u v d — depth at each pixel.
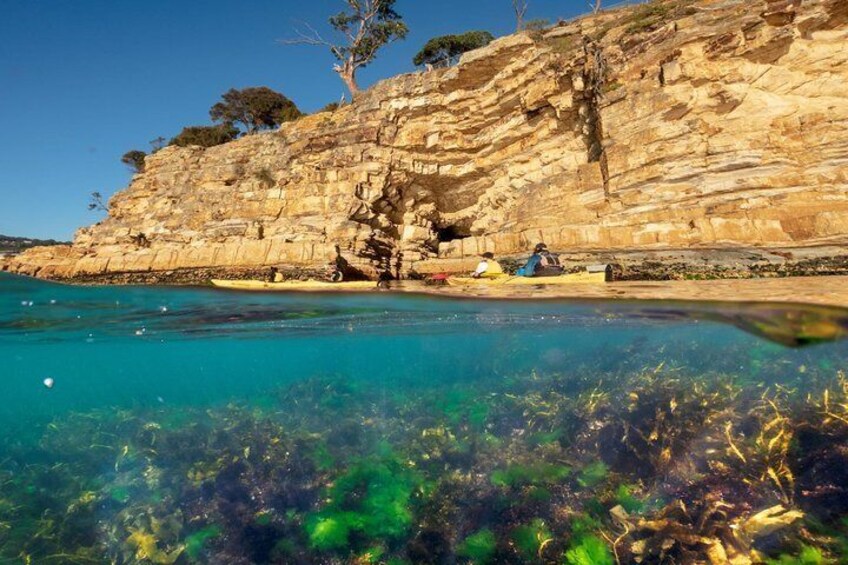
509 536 3.99
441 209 32.41
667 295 9.19
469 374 17.17
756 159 17.33
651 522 3.89
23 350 13.18
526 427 6.32
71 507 4.88
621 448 4.97
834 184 16.08
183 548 4.13
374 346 15.47
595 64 21.92
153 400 20.80
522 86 25.45
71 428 9.74
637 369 10.30
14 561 4.01
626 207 19.55
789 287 10.23
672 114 19.03
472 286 12.38
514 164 26.59
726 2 20.03
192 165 37.50
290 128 36.03
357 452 6.00
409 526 4.29
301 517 4.52
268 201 30.08
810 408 5.08
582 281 12.37
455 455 5.57
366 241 27.55
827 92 17.12
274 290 10.67
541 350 15.05
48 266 31.16
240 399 15.16
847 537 3.39
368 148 29.45
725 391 6.31
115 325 11.38
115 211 38.69
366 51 47.53
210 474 5.39
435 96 28.80
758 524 3.63
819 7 17.20
